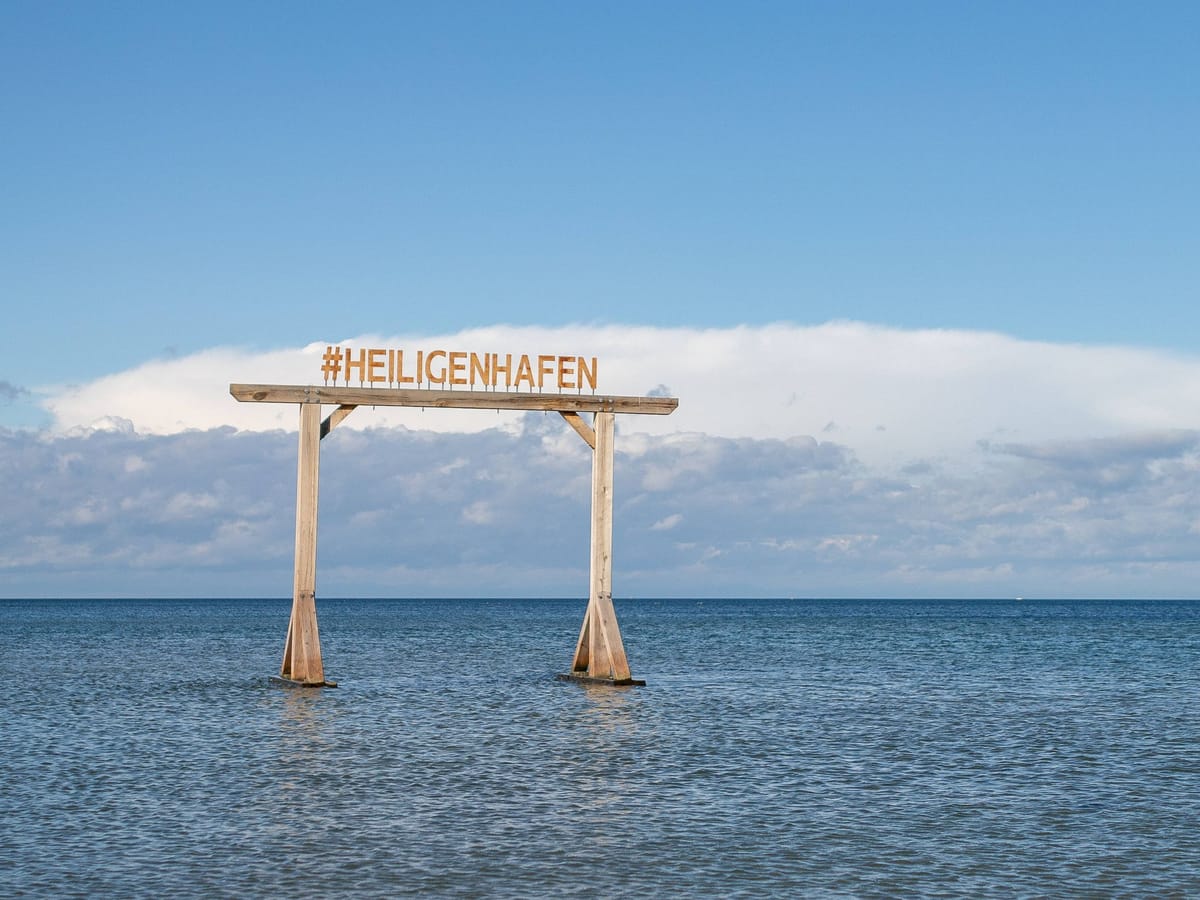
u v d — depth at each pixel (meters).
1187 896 13.68
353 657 51.50
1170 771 21.61
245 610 193.38
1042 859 15.19
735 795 18.95
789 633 86.06
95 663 48.22
